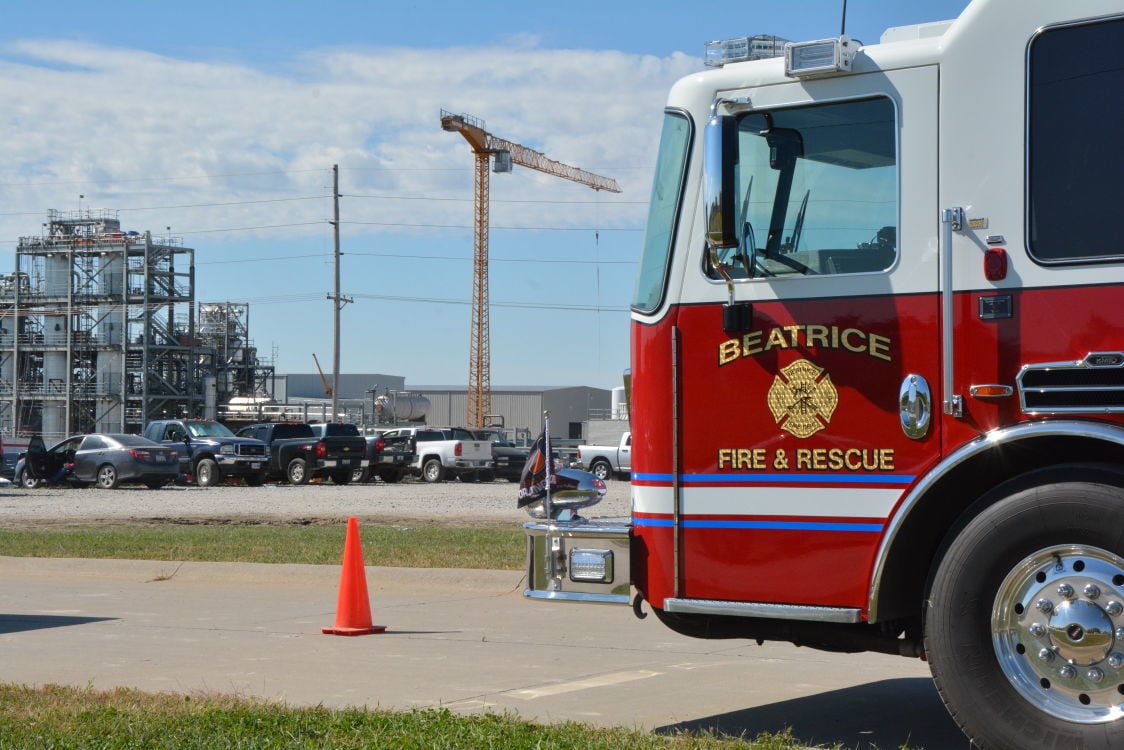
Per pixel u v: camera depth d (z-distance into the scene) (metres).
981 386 5.18
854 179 5.55
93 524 20.61
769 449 5.64
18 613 11.34
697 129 5.89
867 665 8.53
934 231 5.35
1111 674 4.93
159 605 11.88
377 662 8.67
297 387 114.50
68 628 10.38
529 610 11.38
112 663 8.65
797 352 5.59
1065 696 5.03
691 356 5.84
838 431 5.49
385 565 13.62
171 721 6.18
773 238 5.69
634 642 9.59
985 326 5.20
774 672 8.27
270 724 6.07
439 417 104.88
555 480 6.41
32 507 25.97
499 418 101.88
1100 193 5.06
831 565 5.48
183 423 38.47
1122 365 4.92
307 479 38.66
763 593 5.62
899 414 5.36
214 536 17.44
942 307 5.30
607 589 6.04
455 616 11.02
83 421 80.38
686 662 8.69
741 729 6.46
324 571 13.68
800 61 5.59
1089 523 4.95
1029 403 5.09
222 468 36.91
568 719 6.72
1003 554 5.12
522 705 7.14
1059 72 5.17
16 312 79.56
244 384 85.00
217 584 13.59
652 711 6.96
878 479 5.40
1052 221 5.12
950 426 5.25
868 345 5.45
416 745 5.61
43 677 8.09
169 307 79.56
